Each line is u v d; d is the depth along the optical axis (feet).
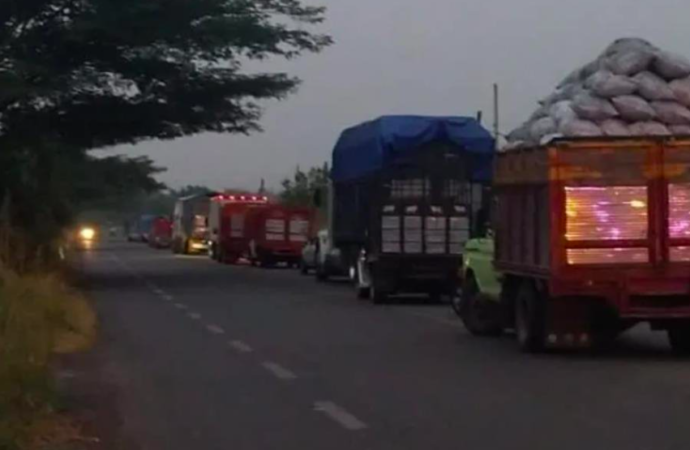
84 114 157.48
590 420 44.42
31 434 41.32
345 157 128.77
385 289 111.34
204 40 150.51
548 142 63.41
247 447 40.32
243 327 87.04
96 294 127.75
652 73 68.18
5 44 146.61
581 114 66.59
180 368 62.49
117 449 40.24
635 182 63.26
